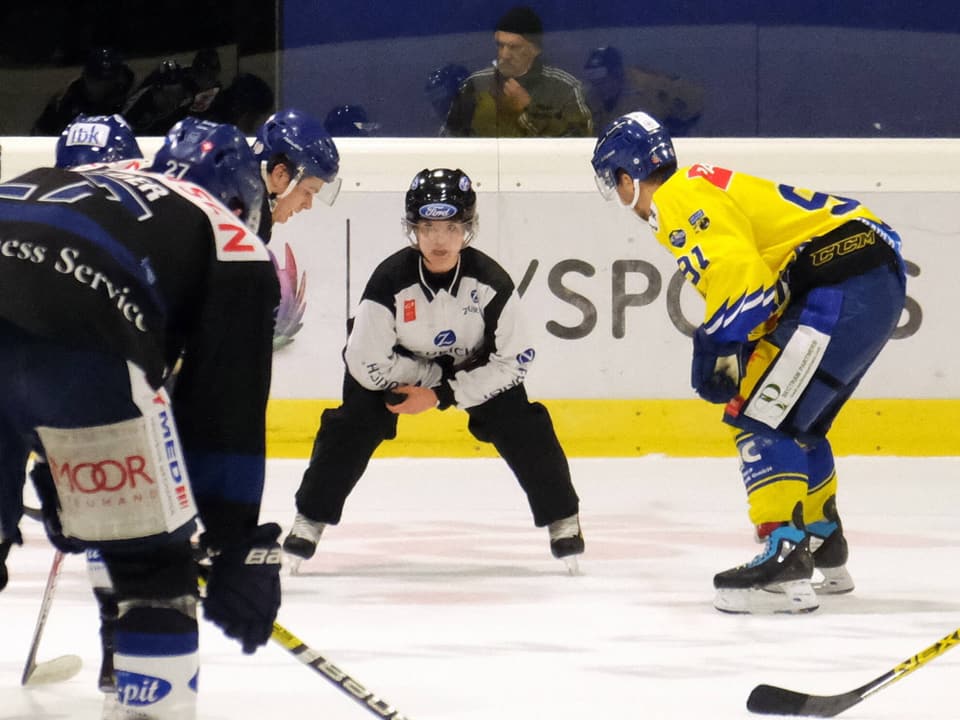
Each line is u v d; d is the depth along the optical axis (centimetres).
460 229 1320
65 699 930
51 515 691
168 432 645
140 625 652
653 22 2438
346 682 729
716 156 2361
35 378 625
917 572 1453
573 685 973
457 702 922
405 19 2444
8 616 1211
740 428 1257
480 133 2450
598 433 2339
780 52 2447
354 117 2462
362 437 1438
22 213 634
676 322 2342
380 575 1442
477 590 1359
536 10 2427
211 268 655
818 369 1236
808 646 1109
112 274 624
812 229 1241
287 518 1802
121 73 2445
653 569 1474
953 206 2345
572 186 2341
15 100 2442
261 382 670
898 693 953
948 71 2438
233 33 2448
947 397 2345
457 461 2306
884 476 2127
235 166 732
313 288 2333
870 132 2458
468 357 1420
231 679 977
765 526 1259
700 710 904
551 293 2342
